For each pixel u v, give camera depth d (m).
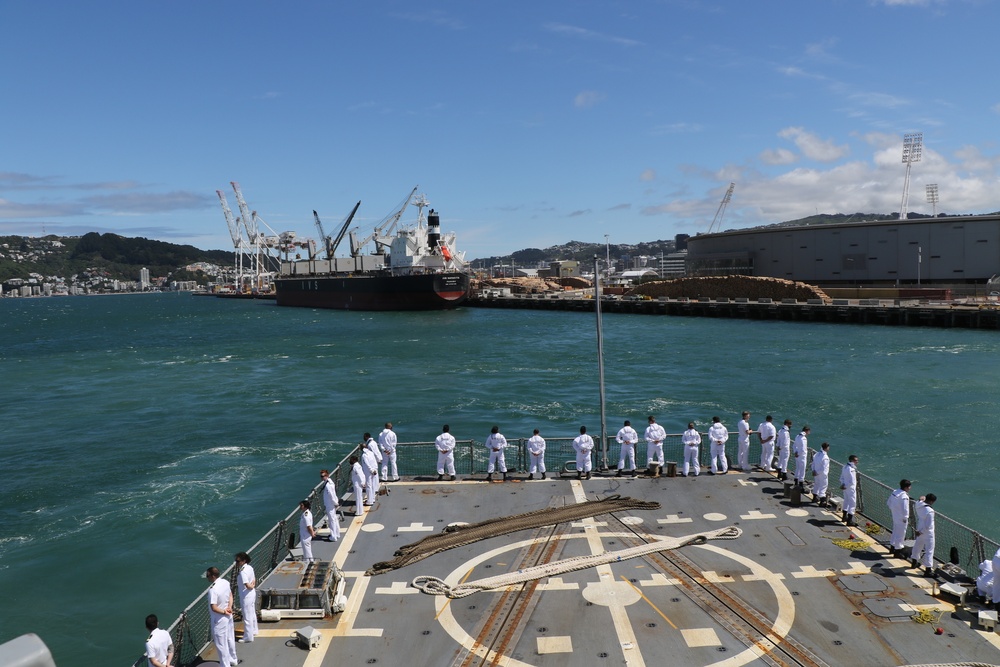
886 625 13.45
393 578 15.89
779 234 148.00
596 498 20.98
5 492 32.34
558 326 112.75
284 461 36.34
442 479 23.23
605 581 15.44
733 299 129.25
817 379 55.25
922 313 95.06
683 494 21.20
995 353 66.81
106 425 46.50
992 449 35.00
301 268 193.50
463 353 79.00
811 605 14.24
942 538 24.31
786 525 18.55
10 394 59.91
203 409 50.91
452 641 13.23
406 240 153.12
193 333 116.75
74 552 25.33
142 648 19.48
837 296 122.69
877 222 133.38
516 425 43.56
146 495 31.30
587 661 12.45
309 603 14.36
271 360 77.56
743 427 23.64
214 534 26.81
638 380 57.81
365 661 12.66
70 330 133.75
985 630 13.25
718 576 15.59
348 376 64.50
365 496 21.16
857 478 19.34
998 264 122.25
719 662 12.34
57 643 19.67
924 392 48.69
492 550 17.25
